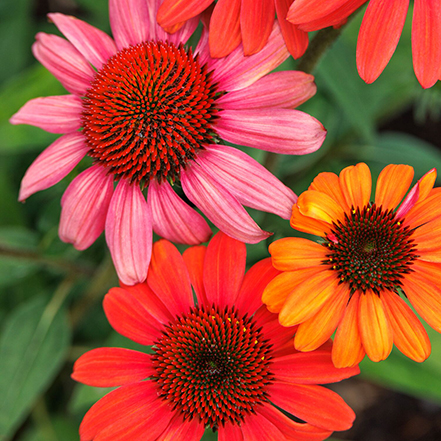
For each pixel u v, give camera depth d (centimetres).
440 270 41
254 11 40
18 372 49
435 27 40
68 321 50
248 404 41
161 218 42
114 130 41
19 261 49
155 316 42
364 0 40
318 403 40
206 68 42
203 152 42
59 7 71
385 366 48
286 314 40
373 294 41
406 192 41
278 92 41
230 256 42
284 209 41
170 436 41
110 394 41
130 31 42
